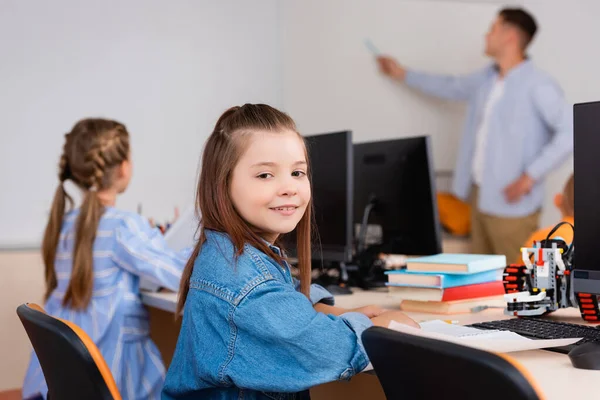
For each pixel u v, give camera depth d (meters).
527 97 4.29
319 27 4.37
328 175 2.24
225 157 1.23
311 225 1.43
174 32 3.87
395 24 4.62
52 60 3.53
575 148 1.31
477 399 0.75
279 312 1.11
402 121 4.67
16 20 3.44
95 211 2.02
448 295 1.64
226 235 1.21
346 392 1.80
